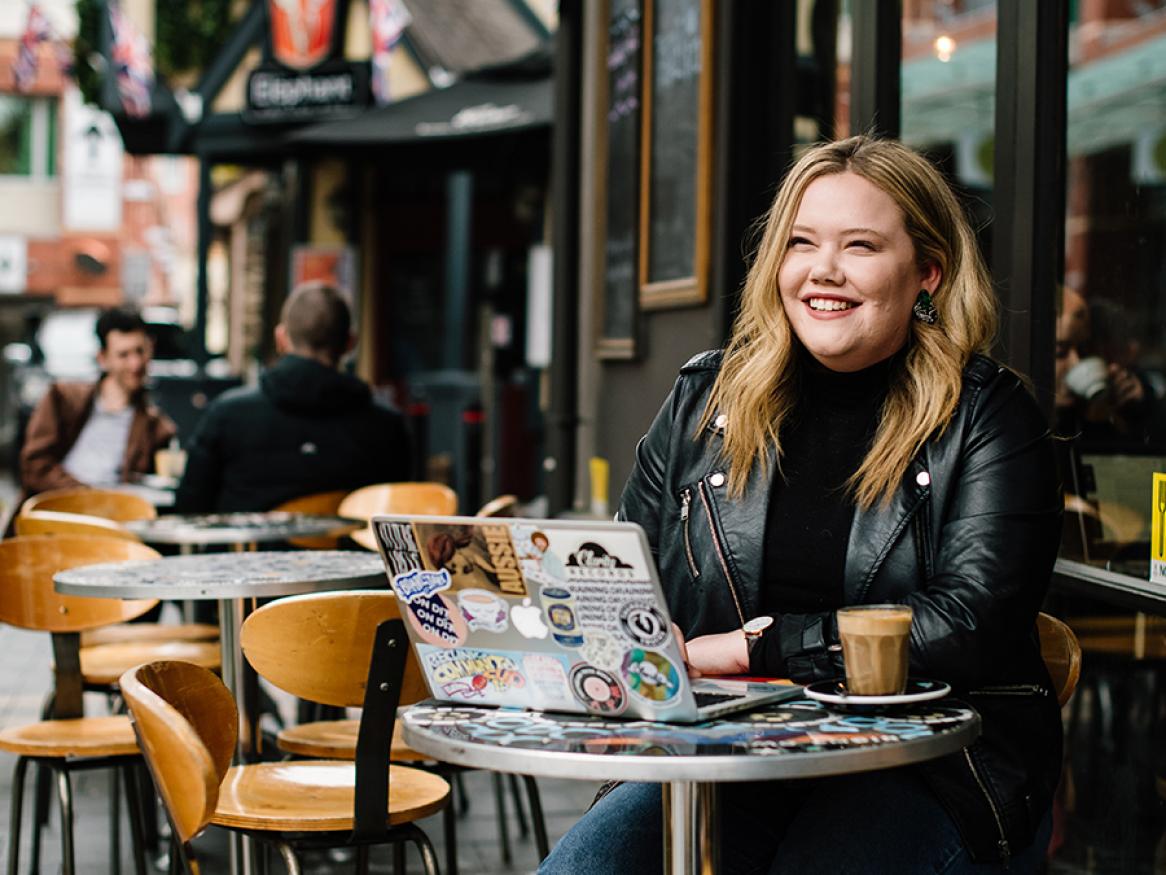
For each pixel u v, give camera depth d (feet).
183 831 7.64
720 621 9.07
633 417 21.61
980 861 8.21
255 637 10.87
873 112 16.43
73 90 102.22
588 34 23.90
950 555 8.49
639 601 7.37
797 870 8.16
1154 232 15.92
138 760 13.71
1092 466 13.62
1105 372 14.48
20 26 100.83
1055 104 13.71
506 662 7.88
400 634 10.31
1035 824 8.38
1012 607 8.32
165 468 24.77
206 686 8.63
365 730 10.32
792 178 8.97
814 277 8.77
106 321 24.38
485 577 7.74
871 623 7.72
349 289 48.85
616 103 22.20
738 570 9.02
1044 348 13.69
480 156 37.04
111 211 104.32
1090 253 14.85
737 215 18.19
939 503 8.63
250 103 46.73
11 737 13.76
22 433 73.77
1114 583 12.76
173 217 122.93
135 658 16.87
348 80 45.88
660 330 20.53
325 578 13.01
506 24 46.09
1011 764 8.36
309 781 11.46
